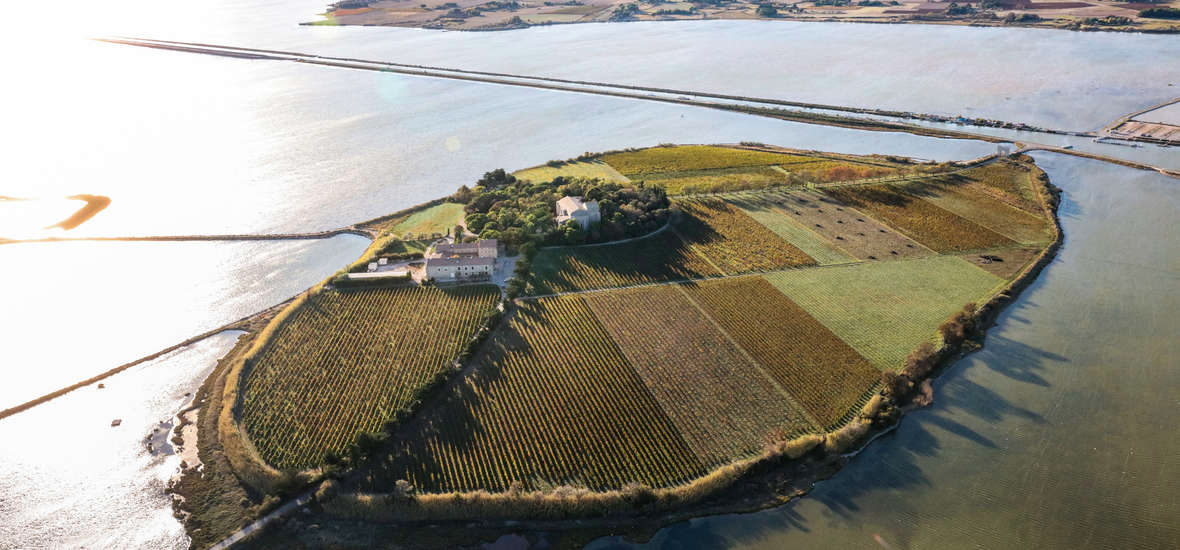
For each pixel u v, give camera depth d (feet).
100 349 504.43
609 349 483.51
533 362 468.34
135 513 359.87
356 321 512.63
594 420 415.64
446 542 341.21
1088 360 483.51
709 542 343.87
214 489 371.76
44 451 404.98
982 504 367.04
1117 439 410.72
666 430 409.08
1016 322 529.86
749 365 468.75
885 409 424.05
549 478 374.02
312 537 343.05
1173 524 353.31
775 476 382.42
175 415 432.66
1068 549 340.39
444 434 402.31
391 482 369.09
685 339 496.64
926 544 343.46
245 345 499.51
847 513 361.30
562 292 557.33
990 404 441.68
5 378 472.44
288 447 391.24
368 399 429.79
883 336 504.43
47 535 350.02
